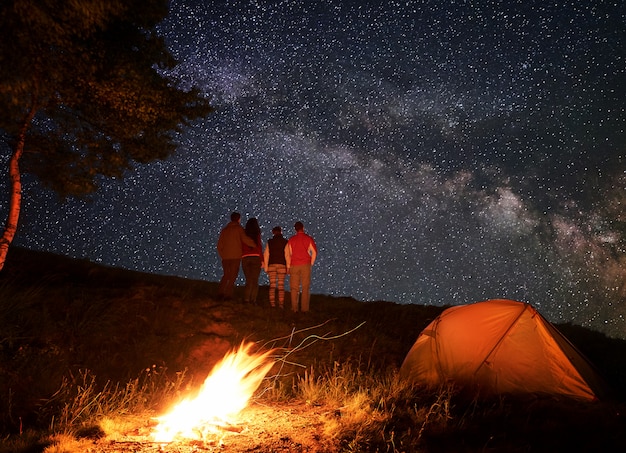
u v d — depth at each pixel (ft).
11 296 29.73
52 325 28.25
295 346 32.58
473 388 25.17
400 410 22.16
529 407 22.80
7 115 31.30
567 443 18.69
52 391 22.45
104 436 18.49
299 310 44.34
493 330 26.50
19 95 30.12
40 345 26.16
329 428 19.38
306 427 19.93
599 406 23.02
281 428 19.81
